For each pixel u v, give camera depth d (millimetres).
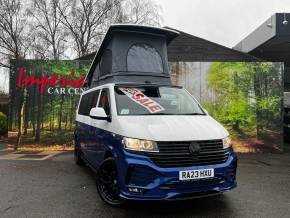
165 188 4281
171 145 4402
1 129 15133
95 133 5973
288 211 4906
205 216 4633
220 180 4586
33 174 7359
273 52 21438
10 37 29062
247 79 11438
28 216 4598
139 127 4668
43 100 11477
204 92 11461
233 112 11414
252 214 4750
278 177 7375
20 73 11500
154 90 6035
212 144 4621
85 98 7902
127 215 4629
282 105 11375
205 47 19594
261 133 11359
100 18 30328
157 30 7613
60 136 11438
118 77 6832
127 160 4418
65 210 4852
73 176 7168
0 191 5887
